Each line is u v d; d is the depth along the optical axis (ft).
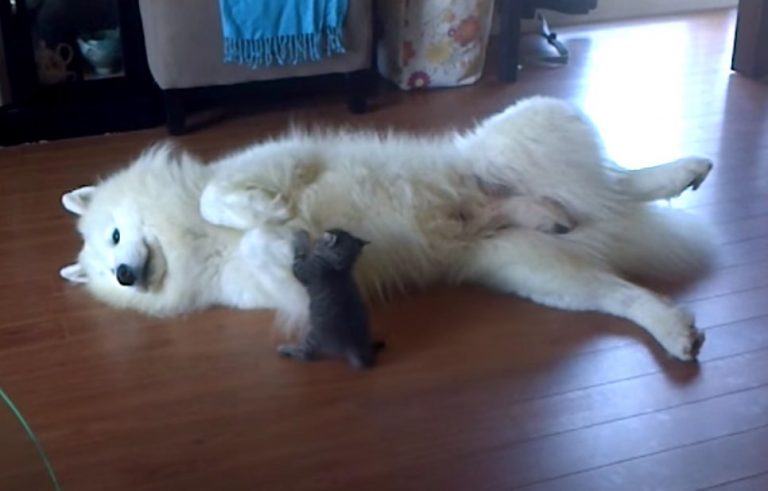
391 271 7.88
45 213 10.03
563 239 7.79
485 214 7.88
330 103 12.98
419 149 8.00
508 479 6.05
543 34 15.12
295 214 7.59
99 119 12.15
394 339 7.55
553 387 6.91
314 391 6.99
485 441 6.39
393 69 13.42
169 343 7.66
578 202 7.87
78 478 6.21
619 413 6.61
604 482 5.99
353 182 7.64
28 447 4.22
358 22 12.05
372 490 5.99
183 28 11.44
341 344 7.14
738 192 9.79
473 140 8.15
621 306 7.54
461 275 8.07
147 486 6.12
